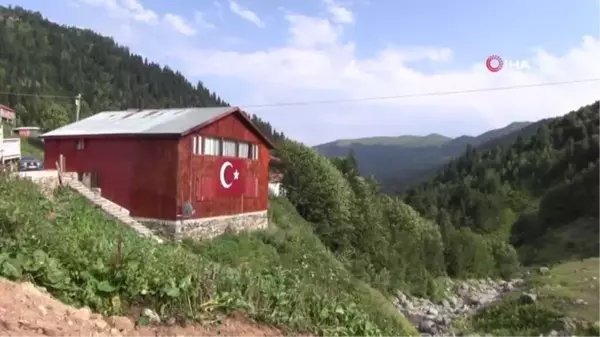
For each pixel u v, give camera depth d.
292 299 8.61
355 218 37.41
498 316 29.61
